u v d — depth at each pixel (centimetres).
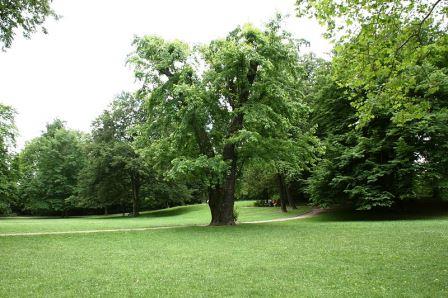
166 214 5772
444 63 3198
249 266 1203
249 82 2684
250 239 1884
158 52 2614
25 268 1229
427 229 2088
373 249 1463
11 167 4278
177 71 2633
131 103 5944
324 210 4319
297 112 2686
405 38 1089
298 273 1095
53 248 1691
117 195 5919
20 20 1661
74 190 6950
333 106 3828
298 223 2892
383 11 1084
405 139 3338
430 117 3062
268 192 5644
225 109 2758
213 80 2600
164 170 3066
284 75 2730
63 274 1134
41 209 7381
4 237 2092
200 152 2803
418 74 1191
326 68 4128
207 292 914
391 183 3406
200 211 5703
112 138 5794
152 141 2947
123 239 1986
